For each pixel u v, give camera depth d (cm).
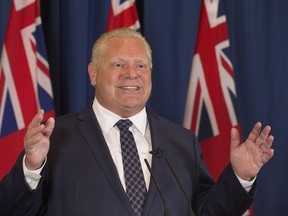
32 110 591
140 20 684
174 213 414
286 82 686
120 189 405
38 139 361
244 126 673
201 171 444
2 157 585
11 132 588
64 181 407
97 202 400
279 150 679
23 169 379
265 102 678
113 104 435
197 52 650
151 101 645
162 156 430
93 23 636
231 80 647
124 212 399
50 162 414
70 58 622
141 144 438
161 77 646
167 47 647
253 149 400
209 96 644
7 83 589
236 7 676
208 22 650
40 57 604
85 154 417
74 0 623
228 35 671
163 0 648
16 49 593
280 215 676
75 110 619
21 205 384
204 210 428
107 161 414
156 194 412
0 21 590
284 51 687
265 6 685
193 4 650
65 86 629
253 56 670
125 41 439
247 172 402
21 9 597
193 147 451
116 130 438
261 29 682
